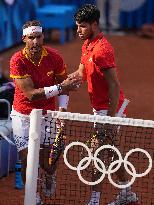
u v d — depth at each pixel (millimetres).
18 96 17453
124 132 23000
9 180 20969
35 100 16984
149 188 19641
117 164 15828
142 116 31031
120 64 45375
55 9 53875
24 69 17016
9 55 46906
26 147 17641
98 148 15398
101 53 16531
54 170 18016
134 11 61938
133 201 17625
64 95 18062
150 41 56094
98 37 16922
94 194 17000
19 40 51781
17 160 20609
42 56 17172
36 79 17250
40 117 15375
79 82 16766
